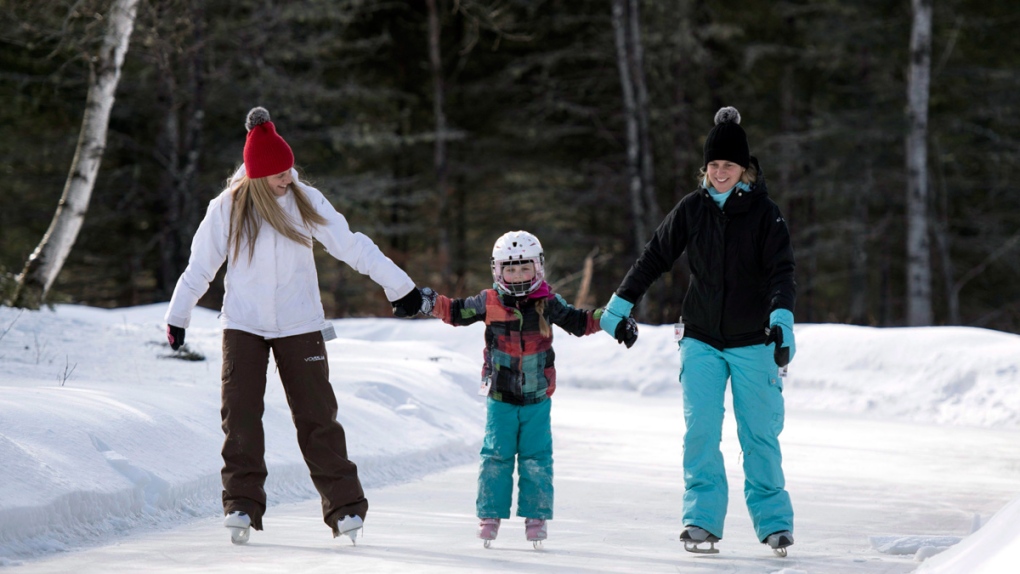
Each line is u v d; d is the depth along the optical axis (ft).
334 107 260.62
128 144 236.43
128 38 123.13
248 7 245.04
